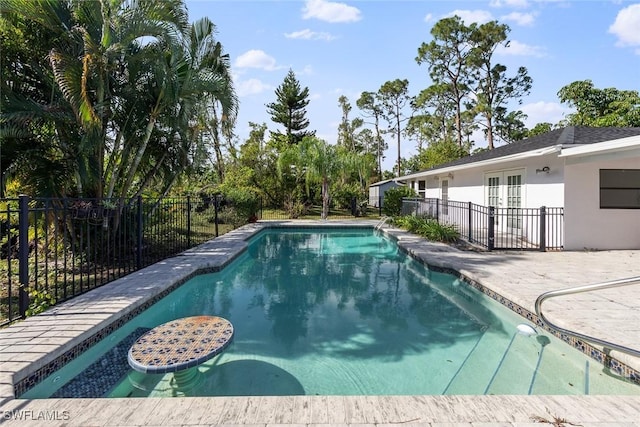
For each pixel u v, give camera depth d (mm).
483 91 29234
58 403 2482
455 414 2357
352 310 5523
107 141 7562
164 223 9133
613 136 8500
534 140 10852
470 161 12711
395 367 3654
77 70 6090
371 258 9742
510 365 3656
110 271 6613
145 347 3225
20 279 4145
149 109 7695
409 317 5184
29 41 6613
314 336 4492
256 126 32844
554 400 2539
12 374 2826
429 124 33969
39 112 6102
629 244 8609
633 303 4449
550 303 4465
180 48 7578
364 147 47188
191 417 2312
